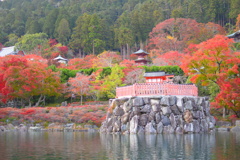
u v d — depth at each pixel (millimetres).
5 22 138750
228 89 37656
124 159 16453
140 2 150000
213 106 41750
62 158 16969
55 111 45344
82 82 54062
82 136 30719
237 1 99062
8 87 48500
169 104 29406
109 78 55531
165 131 29203
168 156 17234
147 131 29094
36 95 60219
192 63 40531
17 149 20859
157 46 96938
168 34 102125
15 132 38156
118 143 23281
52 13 129000
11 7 178500
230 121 40062
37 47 101625
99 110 44844
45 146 22469
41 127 42312
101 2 155375
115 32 110688
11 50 103000
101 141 25156
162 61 72062
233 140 24594
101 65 76000
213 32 95688
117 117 31422
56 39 121125
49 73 56000
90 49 109188
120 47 113812
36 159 16703
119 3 155375
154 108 29500
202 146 21094
